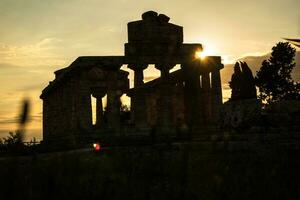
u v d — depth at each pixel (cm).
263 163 1261
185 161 454
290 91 7525
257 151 2620
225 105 4269
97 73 5806
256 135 3225
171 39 6059
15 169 362
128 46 5984
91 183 539
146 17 6056
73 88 6062
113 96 5725
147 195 500
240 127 3778
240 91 5316
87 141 4569
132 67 5981
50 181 410
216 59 6272
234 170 819
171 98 6153
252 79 5334
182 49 6103
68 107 6394
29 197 394
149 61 5984
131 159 600
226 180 585
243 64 5403
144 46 6006
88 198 497
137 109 5834
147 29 6019
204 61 6188
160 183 515
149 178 546
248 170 924
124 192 513
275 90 7625
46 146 3978
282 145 2803
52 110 7719
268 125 3638
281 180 803
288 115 3662
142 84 5941
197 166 629
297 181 802
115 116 5481
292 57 7625
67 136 5222
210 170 621
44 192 403
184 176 455
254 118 3772
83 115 5694
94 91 6762
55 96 7644
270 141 3075
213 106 6181
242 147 2761
